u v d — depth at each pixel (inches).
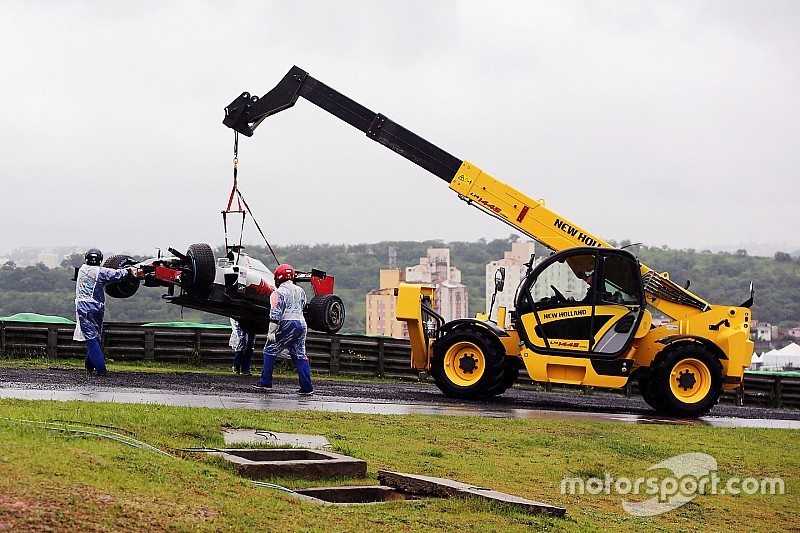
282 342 622.2
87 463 272.7
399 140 751.7
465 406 616.7
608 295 663.1
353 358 874.1
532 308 670.5
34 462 261.4
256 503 272.4
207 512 252.2
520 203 729.0
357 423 466.6
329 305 759.7
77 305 654.5
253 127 761.0
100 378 629.3
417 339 709.3
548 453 445.1
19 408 381.4
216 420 416.5
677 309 690.2
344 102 753.0
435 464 391.9
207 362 831.7
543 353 666.2
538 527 300.2
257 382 682.2
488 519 299.7
